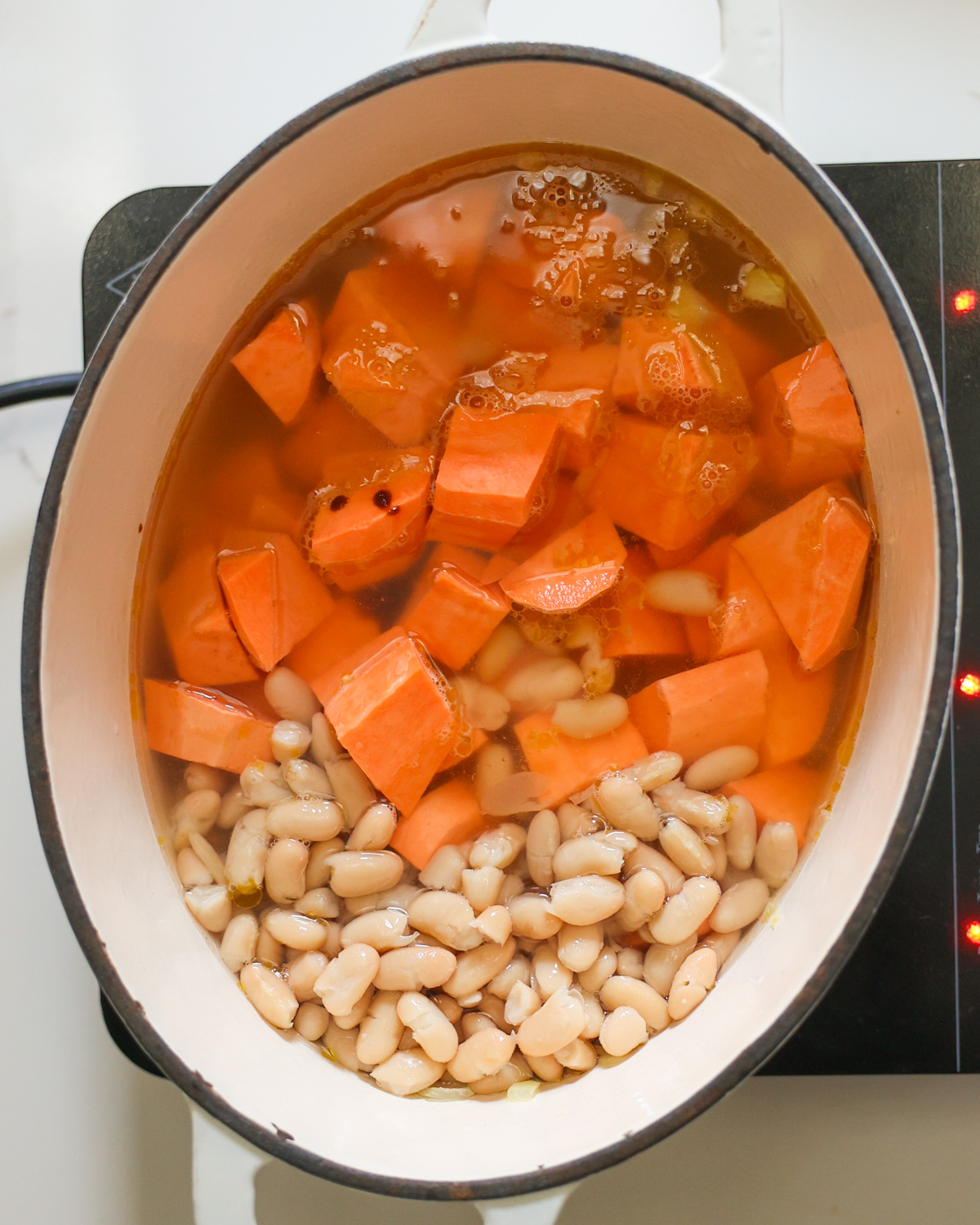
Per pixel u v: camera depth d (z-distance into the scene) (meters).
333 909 0.85
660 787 0.86
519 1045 0.80
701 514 0.87
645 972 0.84
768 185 0.75
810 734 0.86
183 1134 0.97
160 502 0.86
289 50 1.02
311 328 0.86
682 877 0.85
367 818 0.85
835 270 0.75
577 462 0.87
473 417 0.84
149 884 0.81
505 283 0.86
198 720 0.86
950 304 0.93
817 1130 0.96
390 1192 0.65
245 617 0.85
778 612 0.85
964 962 0.92
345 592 0.88
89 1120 0.97
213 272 0.77
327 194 0.81
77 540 0.74
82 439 0.70
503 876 0.86
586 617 0.88
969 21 1.01
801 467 0.85
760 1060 0.65
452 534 0.86
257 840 0.85
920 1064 0.91
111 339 0.69
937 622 0.66
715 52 0.98
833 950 0.66
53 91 1.03
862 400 0.80
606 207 0.86
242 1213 0.69
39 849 0.99
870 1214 0.95
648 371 0.85
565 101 0.77
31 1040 0.98
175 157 1.02
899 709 0.73
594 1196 0.96
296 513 0.87
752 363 0.86
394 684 0.83
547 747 0.88
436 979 0.82
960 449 0.92
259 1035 0.80
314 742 0.86
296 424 0.87
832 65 1.00
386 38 1.02
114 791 0.80
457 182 0.86
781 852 0.83
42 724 0.69
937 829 0.93
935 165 0.94
